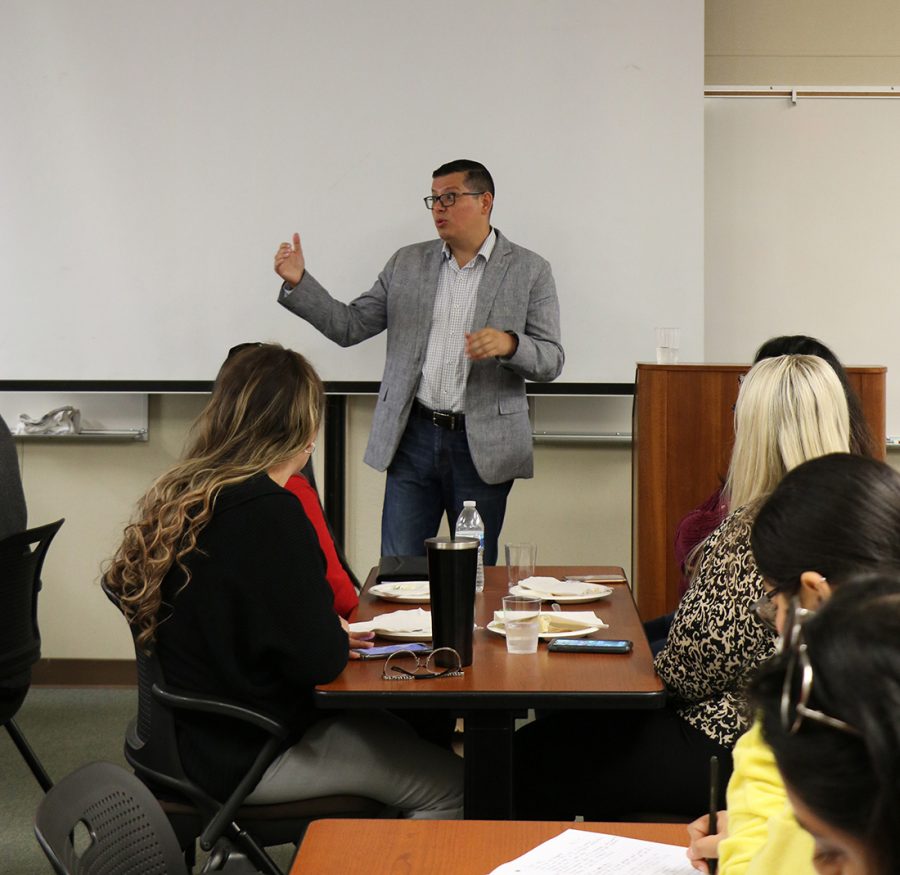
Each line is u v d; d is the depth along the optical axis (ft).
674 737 6.60
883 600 1.57
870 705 1.45
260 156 14.52
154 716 6.63
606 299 14.38
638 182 14.29
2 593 8.67
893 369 14.87
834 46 14.85
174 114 14.55
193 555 6.44
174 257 14.65
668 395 11.64
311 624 6.31
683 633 6.24
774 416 6.26
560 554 15.12
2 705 8.99
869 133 14.80
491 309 12.75
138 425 15.19
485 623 7.85
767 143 14.88
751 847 3.59
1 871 9.32
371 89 14.39
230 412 6.86
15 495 9.87
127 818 3.89
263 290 14.61
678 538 9.21
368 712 7.05
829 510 3.97
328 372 14.69
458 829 4.25
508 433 12.76
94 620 15.46
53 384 14.78
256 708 6.49
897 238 14.83
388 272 13.35
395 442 12.93
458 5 14.28
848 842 1.50
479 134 14.34
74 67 14.60
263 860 6.60
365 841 4.14
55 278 14.74
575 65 14.26
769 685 1.63
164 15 14.51
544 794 6.86
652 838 4.11
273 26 14.43
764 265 14.94
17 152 14.69
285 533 6.43
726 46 14.93
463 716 6.39
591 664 6.66
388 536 13.21
